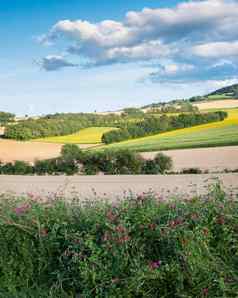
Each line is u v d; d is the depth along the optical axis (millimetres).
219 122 85875
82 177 37125
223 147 58781
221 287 5594
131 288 5695
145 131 76188
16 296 6195
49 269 6438
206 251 5969
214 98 114312
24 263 6531
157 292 5805
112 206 7129
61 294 6039
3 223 6574
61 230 6523
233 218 6473
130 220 6461
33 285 6344
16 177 37938
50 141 71750
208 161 47594
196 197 7098
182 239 5949
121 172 42844
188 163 46844
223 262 6031
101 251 6051
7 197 8266
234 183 21453
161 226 6172
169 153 55844
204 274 5770
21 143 68812
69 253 6195
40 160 45000
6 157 55688
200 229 6137
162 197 7465
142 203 6879
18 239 6594
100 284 5781
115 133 70938
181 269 5824
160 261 5867
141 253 6004
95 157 43500
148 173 42250
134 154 42938
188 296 5652
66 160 43938
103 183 29562
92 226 6453
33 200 7602
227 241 6254
